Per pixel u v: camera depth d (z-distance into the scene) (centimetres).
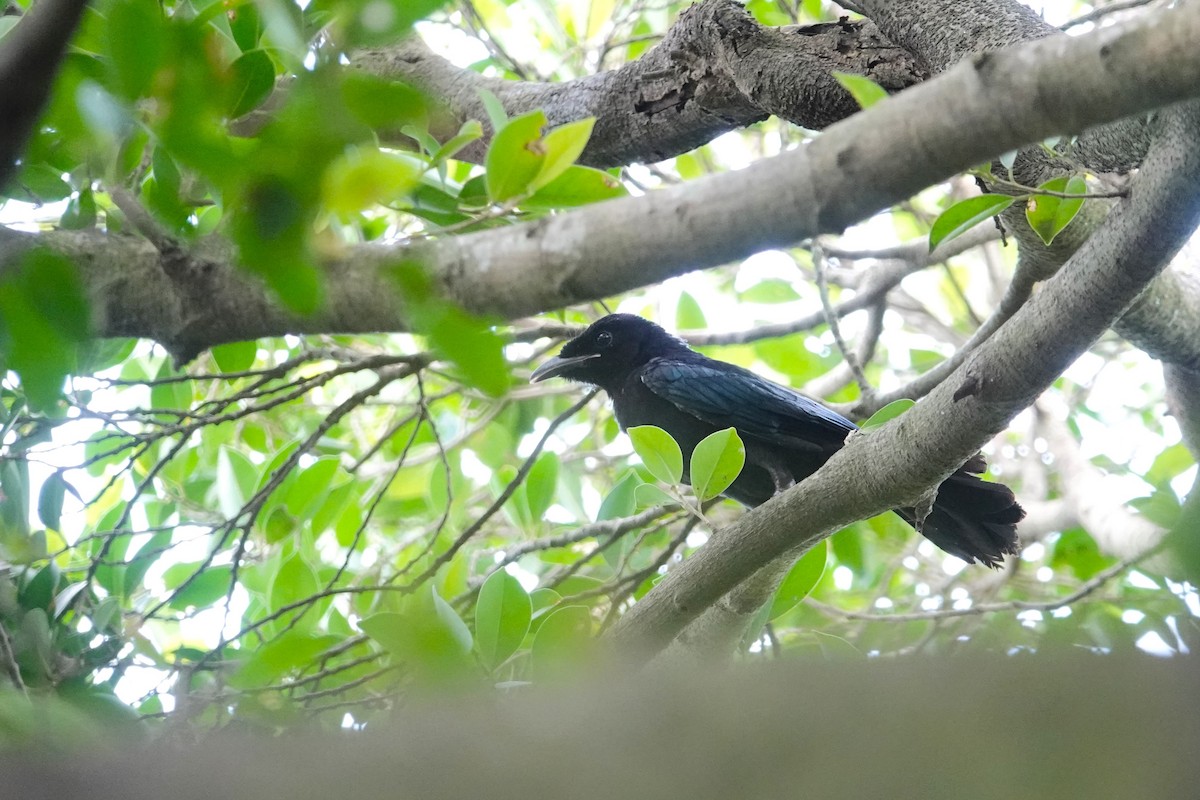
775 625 1507
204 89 450
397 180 461
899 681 525
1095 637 777
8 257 462
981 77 490
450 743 515
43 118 480
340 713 1064
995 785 496
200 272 635
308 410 1747
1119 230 711
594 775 507
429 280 476
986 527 1223
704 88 1164
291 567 1261
